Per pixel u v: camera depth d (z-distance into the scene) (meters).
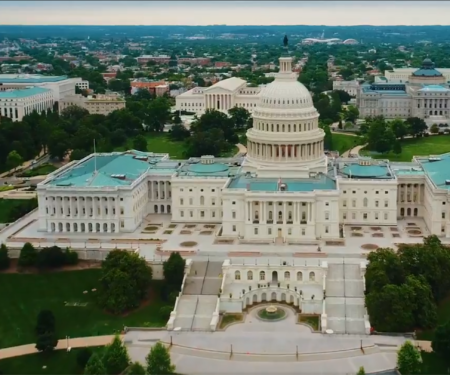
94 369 188.12
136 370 188.88
